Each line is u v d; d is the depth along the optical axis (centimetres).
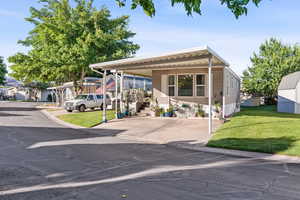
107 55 2425
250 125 1136
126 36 2711
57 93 3516
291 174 501
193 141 866
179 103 1636
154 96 1700
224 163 589
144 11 418
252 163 590
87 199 367
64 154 666
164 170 525
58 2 2505
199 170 527
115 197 375
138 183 441
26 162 579
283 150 686
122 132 1082
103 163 578
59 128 1231
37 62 2355
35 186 421
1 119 1612
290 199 372
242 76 3609
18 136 965
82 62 2198
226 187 423
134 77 2698
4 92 6325
